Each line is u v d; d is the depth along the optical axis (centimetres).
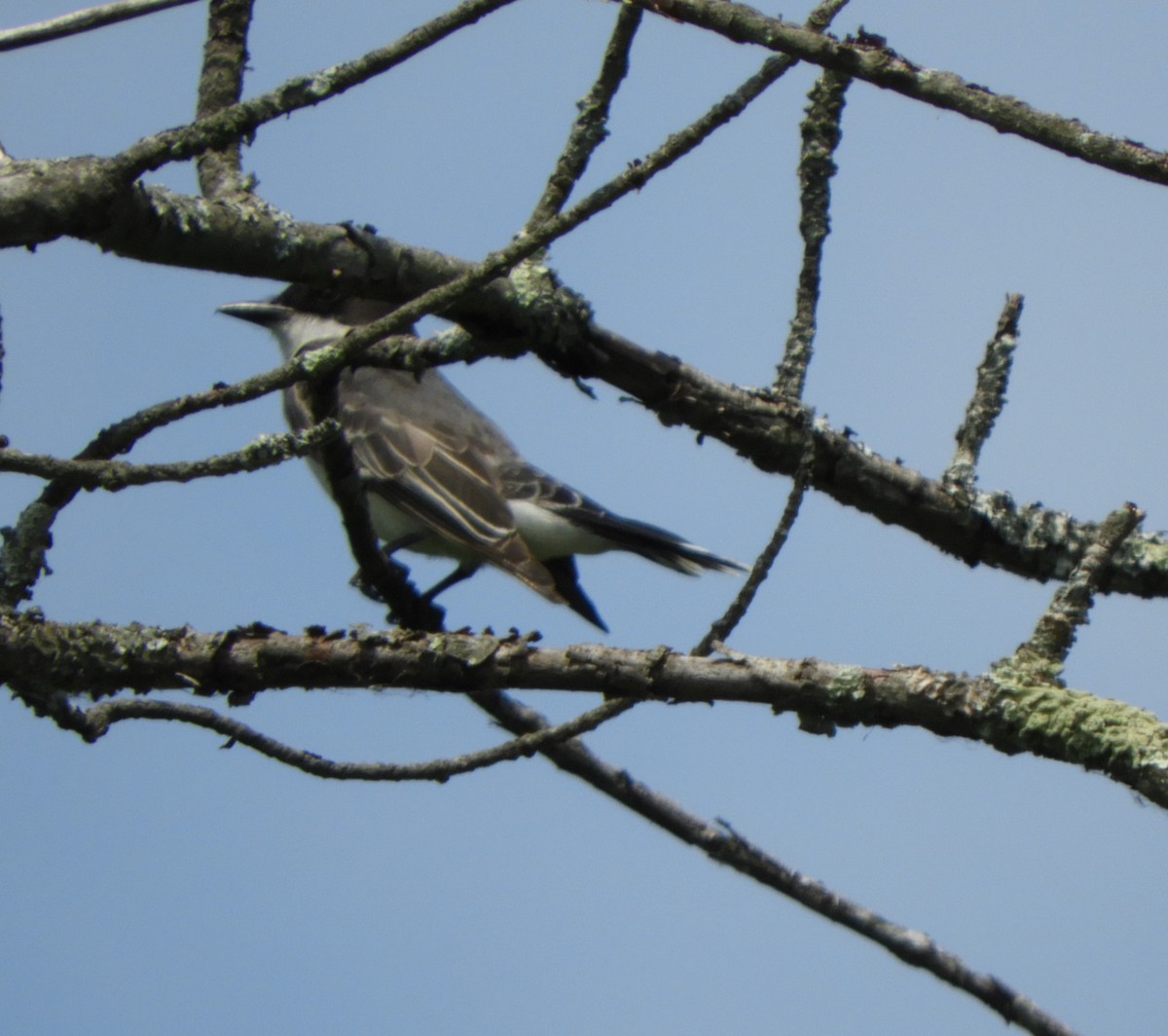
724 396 765
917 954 729
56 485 615
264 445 538
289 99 523
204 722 596
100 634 582
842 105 737
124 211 568
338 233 643
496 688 561
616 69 642
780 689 531
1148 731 493
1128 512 515
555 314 717
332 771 597
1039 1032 714
